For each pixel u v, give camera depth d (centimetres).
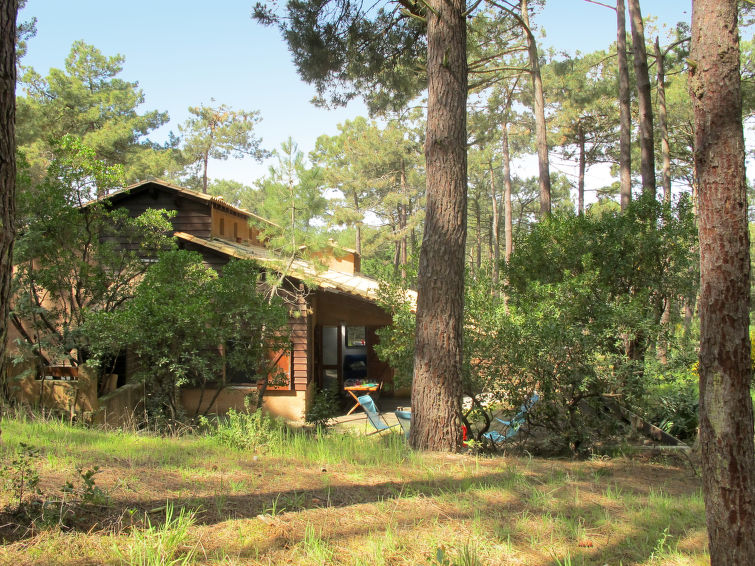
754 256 3612
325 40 1312
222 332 1049
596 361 838
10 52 365
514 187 4712
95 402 1058
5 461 545
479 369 912
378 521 460
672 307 1087
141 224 1297
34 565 342
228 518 446
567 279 956
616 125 3256
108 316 1013
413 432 855
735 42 356
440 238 854
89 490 431
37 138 2359
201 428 1076
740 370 337
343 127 4228
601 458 832
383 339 1053
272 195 1396
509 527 459
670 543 445
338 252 1423
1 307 364
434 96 876
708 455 341
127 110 3186
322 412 1176
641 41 1401
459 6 886
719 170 350
